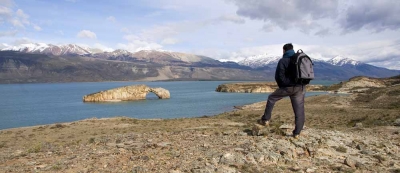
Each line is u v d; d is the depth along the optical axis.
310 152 9.67
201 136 12.95
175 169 7.83
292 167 8.38
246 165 8.23
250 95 158.50
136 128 32.31
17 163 9.52
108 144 12.31
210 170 7.70
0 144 23.67
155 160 8.77
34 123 70.44
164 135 14.26
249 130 13.59
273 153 9.16
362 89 161.25
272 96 11.37
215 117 53.44
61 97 175.12
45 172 7.97
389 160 9.66
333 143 10.98
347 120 38.81
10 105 123.62
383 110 51.34
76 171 7.95
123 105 116.81
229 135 12.57
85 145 12.85
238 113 58.81
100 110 98.88
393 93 76.56
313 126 31.61
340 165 8.72
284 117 48.09
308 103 80.62
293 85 10.37
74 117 81.56
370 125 27.48
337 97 86.56
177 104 113.69
